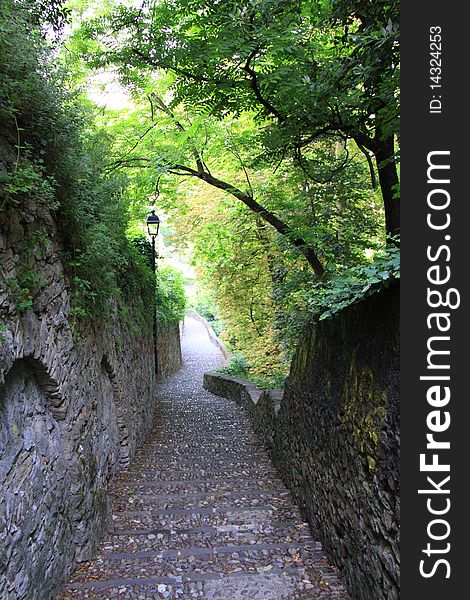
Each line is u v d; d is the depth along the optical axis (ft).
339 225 25.90
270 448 21.30
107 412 16.51
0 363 7.22
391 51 11.81
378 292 8.98
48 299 9.81
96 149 14.76
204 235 37.17
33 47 8.32
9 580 7.32
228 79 16.81
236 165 27.12
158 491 16.38
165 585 9.85
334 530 10.85
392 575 7.63
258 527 13.30
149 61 17.85
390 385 8.18
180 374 59.62
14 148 8.50
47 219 10.12
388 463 8.00
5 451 7.68
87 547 11.07
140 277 24.47
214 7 15.81
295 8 14.89
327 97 14.48
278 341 34.94
